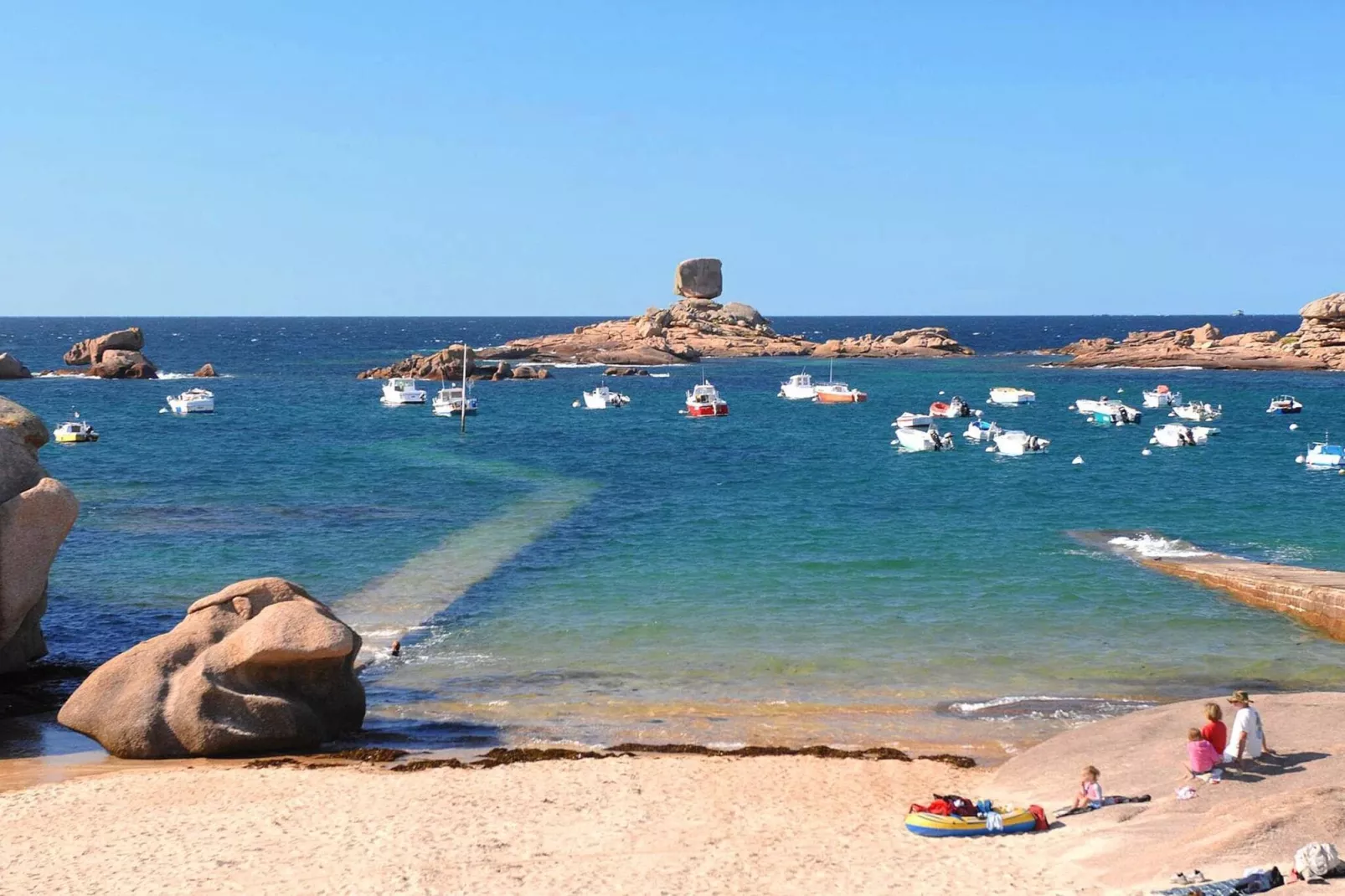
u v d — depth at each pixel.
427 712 24.31
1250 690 25.62
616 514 48.97
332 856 16.22
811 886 15.00
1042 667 27.25
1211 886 13.15
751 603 33.16
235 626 22.75
